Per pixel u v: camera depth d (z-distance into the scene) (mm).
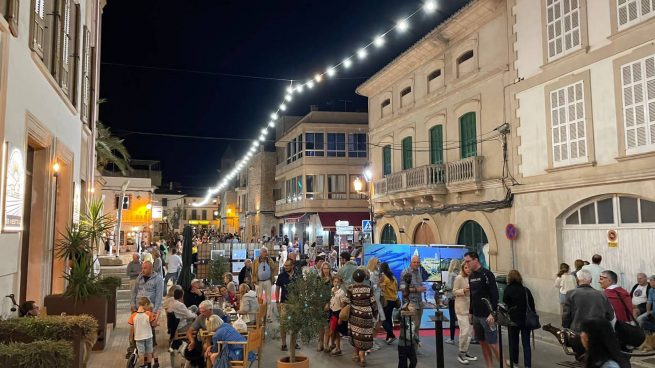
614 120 13453
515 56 17438
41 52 9008
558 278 13523
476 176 19047
